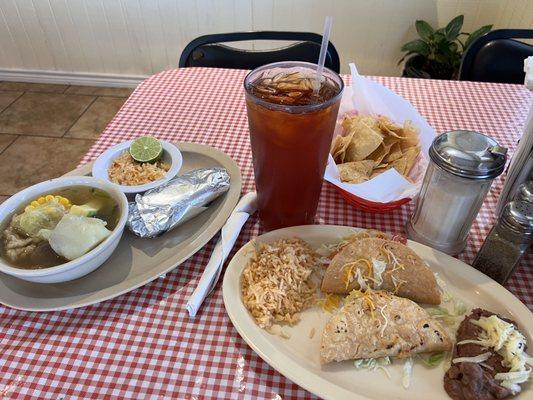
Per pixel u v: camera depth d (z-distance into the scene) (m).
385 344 0.57
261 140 0.67
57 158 2.29
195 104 1.18
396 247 0.67
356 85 0.97
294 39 1.48
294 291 0.65
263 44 2.48
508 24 2.19
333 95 0.67
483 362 0.54
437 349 0.58
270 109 0.61
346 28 2.40
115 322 0.65
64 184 0.78
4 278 0.69
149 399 0.56
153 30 2.55
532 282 0.70
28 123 2.54
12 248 0.68
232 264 0.68
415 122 0.94
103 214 0.74
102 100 2.76
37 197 0.76
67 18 2.56
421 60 2.35
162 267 0.70
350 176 0.82
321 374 0.56
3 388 0.56
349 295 0.65
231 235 0.72
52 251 0.68
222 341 0.62
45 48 2.74
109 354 0.61
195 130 1.08
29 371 0.58
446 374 0.56
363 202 0.80
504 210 0.64
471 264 0.72
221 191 0.83
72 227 0.66
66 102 2.73
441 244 0.74
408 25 2.37
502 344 0.54
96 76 2.84
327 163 0.79
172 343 0.62
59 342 0.62
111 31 2.59
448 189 0.67
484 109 1.16
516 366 0.52
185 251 0.73
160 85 1.27
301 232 0.74
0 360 0.60
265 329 0.61
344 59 2.55
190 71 1.35
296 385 0.57
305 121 0.62
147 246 0.76
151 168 0.88
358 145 0.87
